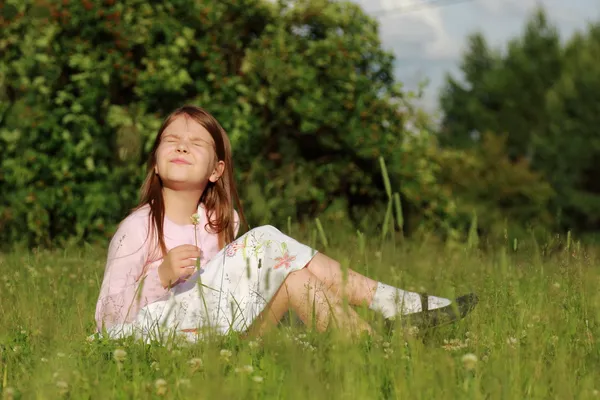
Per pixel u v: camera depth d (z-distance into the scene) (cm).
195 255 292
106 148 844
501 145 2222
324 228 531
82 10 850
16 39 845
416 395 203
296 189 941
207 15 927
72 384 219
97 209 835
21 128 818
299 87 977
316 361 221
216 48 934
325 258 305
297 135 1035
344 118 1006
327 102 988
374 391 208
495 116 3703
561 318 287
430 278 435
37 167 821
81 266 491
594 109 3375
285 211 903
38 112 824
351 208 1044
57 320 296
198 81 925
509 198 2061
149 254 313
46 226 826
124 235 311
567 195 3241
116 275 305
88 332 312
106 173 841
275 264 292
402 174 1001
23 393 218
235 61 986
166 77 887
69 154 826
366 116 1010
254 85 968
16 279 421
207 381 205
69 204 829
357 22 1051
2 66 838
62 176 827
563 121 3441
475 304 299
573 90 3416
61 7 847
